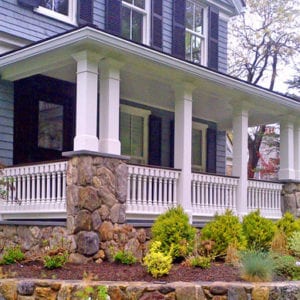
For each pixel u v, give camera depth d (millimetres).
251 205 11516
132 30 12445
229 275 6875
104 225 8062
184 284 6082
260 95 10914
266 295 6066
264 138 24891
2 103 9586
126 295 5938
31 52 8586
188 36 14055
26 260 7793
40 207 8641
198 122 13977
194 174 10172
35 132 10195
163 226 7840
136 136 12477
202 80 9906
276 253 7934
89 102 8094
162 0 13070
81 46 8086
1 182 7992
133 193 9000
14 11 10133
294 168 12688
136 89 10789
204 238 8477
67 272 7016
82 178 7871
